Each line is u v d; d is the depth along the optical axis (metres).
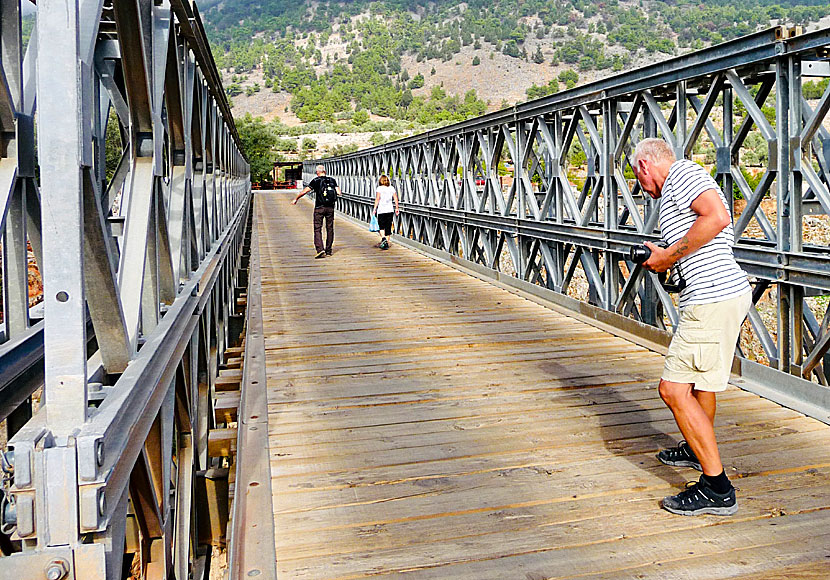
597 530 2.79
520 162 8.04
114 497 1.97
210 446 5.19
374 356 5.54
